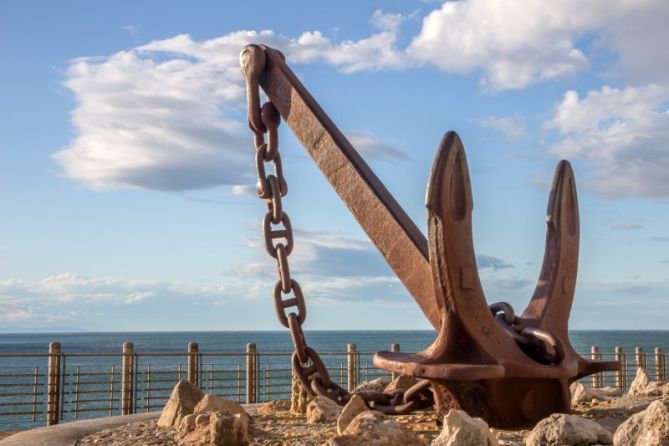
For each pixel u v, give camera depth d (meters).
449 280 4.26
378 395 5.35
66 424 5.76
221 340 164.75
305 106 5.49
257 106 5.73
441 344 4.45
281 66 5.70
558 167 5.21
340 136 5.44
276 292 5.64
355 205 5.20
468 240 4.33
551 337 4.64
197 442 4.23
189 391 5.58
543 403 4.70
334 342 130.12
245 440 4.18
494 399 4.53
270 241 5.69
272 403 6.98
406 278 4.94
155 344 126.88
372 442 3.52
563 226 5.11
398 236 5.00
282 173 5.79
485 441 3.53
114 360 62.84
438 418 4.76
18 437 5.14
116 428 5.44
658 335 190.25
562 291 5.09
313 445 4.17
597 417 5.10
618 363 5.10
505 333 4.53
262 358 59.97
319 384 5.56
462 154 4.29
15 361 73.81
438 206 4.20
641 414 3.48
